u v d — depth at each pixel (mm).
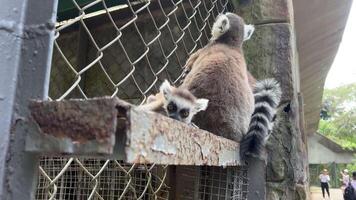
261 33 2912
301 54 7086
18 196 689
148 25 3244
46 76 752
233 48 2746
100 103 669
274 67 2811
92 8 3258
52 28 774
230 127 2258
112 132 653
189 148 1066
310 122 14508
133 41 3260
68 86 3350
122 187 2395
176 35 3123
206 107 2256
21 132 708
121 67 3254
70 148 674
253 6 3002
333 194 22609
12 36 736
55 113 694
